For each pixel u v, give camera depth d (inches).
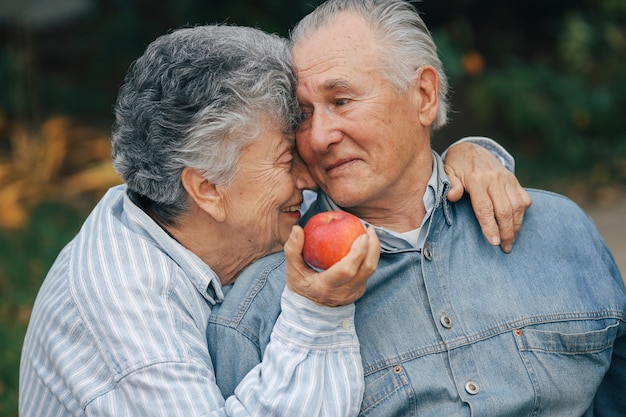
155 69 87.0
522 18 405.1
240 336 88.8
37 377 89.7
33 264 216.7
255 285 91.6
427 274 92.9
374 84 90.7
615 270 101.4
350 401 82.0
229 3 342.6
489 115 341.1
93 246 88.3
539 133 337.7
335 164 92.3
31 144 307.3
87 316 84.2
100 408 82.0
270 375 81.1
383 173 92.5
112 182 285.6
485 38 395.5
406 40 92.7
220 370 88.6
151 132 87.1
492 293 93.2
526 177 307.9
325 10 93.6
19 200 274.2
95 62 393.7
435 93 96.2
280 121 88.4
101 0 408.2
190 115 85.6
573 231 98.9
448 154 102.5
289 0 340.5
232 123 85.6
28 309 191.8
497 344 91.0
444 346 90.3
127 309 83.5
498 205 94.6
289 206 93.9
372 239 79.0
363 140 90.9
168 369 81.3
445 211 96.0
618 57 361.7
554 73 359.9
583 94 340.8
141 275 86.4
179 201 90.0
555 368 91.7
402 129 92.9
